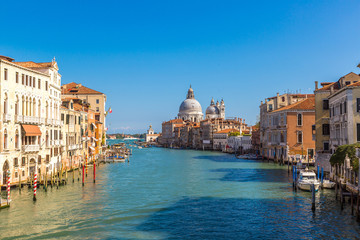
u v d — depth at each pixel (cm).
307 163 6681
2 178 3688
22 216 2911
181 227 2700
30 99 4231
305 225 2719
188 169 6800
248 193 3972
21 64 4719
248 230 2627
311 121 6912
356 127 4100
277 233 2558
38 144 4388
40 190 3925
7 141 3750
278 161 7631
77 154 6156
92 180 4972
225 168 6912
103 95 9600
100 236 2489
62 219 2859
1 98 3644
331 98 5003
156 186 4509
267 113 8462
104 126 9619
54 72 4906
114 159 8762
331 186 4019
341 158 3700
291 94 8425
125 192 4031
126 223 2791
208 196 3825
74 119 5938
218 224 2777
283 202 3475
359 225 2686
